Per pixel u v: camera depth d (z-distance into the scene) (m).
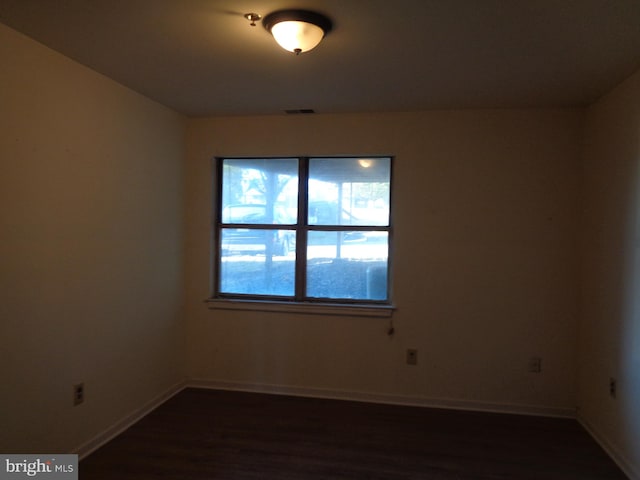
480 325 3.26
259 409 3.23
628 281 2.42
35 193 2.14
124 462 2.47
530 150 3.17
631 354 2.38
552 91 2.76
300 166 3.54
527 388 3.21
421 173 3.31
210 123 3.60
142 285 3.06
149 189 3.11
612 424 2.59
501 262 3.22
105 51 2.26
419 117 3.31
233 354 3.63
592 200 2.93
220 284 3.73
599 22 1.85
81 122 2.45
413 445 2.71
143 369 3.09
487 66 2.38
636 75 2.37
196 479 2.31
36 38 2.10
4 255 1.98
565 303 3.15
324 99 3.05
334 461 2.51
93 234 2.56
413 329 3.35
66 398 2.38
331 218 3.53
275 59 2.34
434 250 3.31
